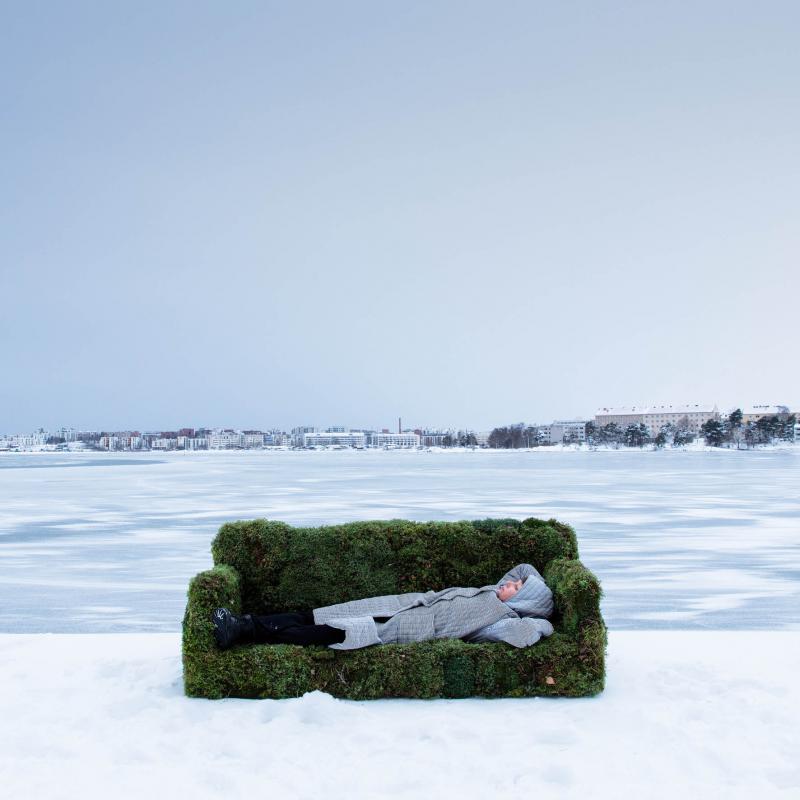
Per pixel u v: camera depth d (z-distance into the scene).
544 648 4.74
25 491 33.78
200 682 4.66
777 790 3.49
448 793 3.46
